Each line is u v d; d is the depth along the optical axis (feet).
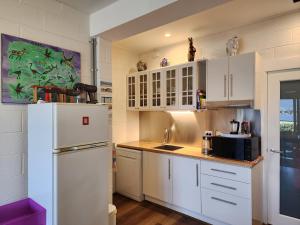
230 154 8.02
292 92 8.19
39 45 6.15
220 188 8.04
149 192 10.35
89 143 5.54
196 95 9.46
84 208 5.42
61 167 4.92
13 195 5.58
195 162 8.73
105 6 7.03
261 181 8.61
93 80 7.60
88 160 5.52
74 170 5.19
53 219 4.89
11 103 5.57
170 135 11.69
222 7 7.41
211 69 9.03
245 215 7.44
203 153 9.07
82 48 7.33
